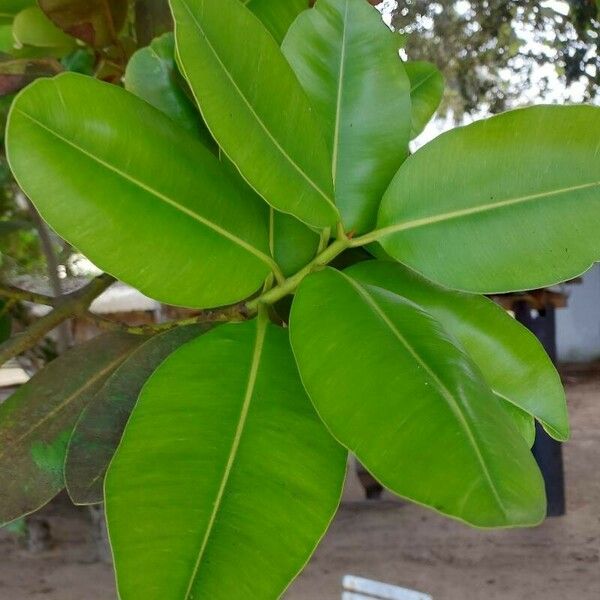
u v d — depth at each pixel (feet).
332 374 1.08
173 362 1.18
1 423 1.46
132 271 1.14
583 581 6.41
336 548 7.22
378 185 1.41
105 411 1.34
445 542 7.32
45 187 1.08
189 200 1.20
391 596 2.93
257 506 1.06
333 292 1.22
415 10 5.71
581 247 1.27
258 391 1.17
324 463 1.11
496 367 1.38
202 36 1.08
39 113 1.08
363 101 1.45
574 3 6.21
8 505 1.42
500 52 6.62
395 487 0.95
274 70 1.16
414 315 1.18
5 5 1.86
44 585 6.63
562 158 1.28
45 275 3.07
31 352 4.30
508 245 1.28
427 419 1.00
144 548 1.01
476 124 1.29
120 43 1.81
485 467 0.94
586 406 12.35
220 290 1.22
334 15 1.48
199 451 1.09
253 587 1.00
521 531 7.43
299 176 1.22
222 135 1.11
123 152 1.14
